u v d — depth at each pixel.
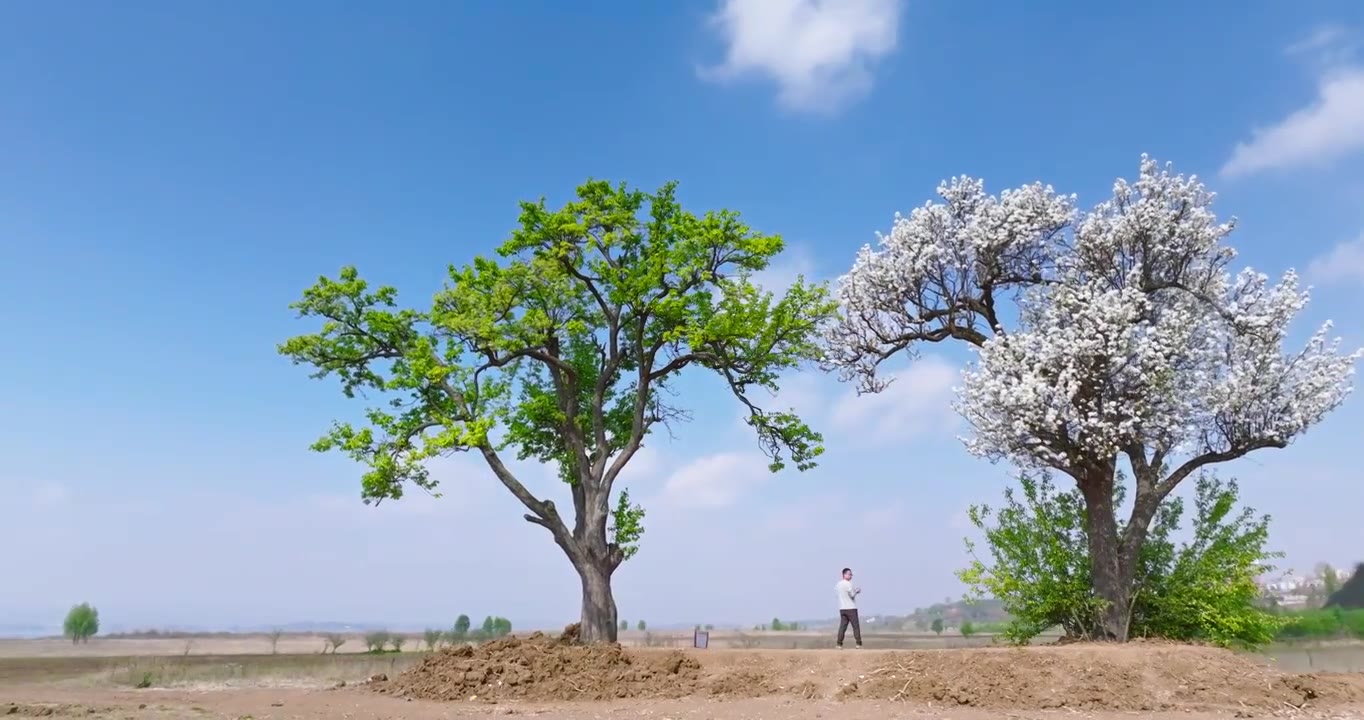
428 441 22.09
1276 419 21.95
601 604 23.58
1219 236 23.84
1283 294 22.67
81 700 19.12
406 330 24.89
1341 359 21.92
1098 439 21.34
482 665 20.42
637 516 24.80
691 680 19.84
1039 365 22.17
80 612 44.59
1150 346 21.92
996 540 24.31
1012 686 17.78
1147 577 23.33
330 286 24.27
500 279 24.89
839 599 22.61
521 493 23.88
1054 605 22.89
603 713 16.94
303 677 24.97
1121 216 24.03
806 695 18.64
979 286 26.09
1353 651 24.67
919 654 19.41
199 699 19.50
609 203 25.22
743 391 26.33
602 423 25.50
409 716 16.78
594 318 26.98
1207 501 23.77
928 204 26.23
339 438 23.09
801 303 25.25
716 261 25.53
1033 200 25.38
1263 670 18.34
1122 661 18.30
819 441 26.25
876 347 27.02
